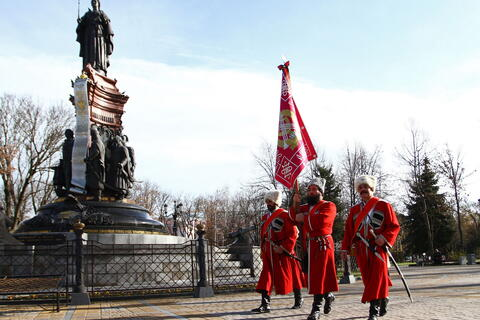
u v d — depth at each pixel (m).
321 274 8.46
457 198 55.25
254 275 19.12
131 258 18.00
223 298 13.83
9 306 12.79
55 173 23.95
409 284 16.66
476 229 67.75
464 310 8.41
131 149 25.31
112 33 27.50
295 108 10.63
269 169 49.62
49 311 11.55
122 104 26.09
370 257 7.96
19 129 43.59
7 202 43.19
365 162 49.25
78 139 23.30
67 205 22.28
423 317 7.76
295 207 9.35
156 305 12.34
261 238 10.28
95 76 25.33
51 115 51.12
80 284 13.21
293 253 10.21
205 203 81.12
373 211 8.11
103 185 23.47
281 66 10.92
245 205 74.75
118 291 14.48
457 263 46.81
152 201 76.00
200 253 14.84
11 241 18.38
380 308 8.19
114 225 21.56
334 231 46.34
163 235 23.03
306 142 10.49
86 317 10.17
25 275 14.86
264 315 9.32
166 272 18.31
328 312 8.97
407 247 60.47
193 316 9.52
